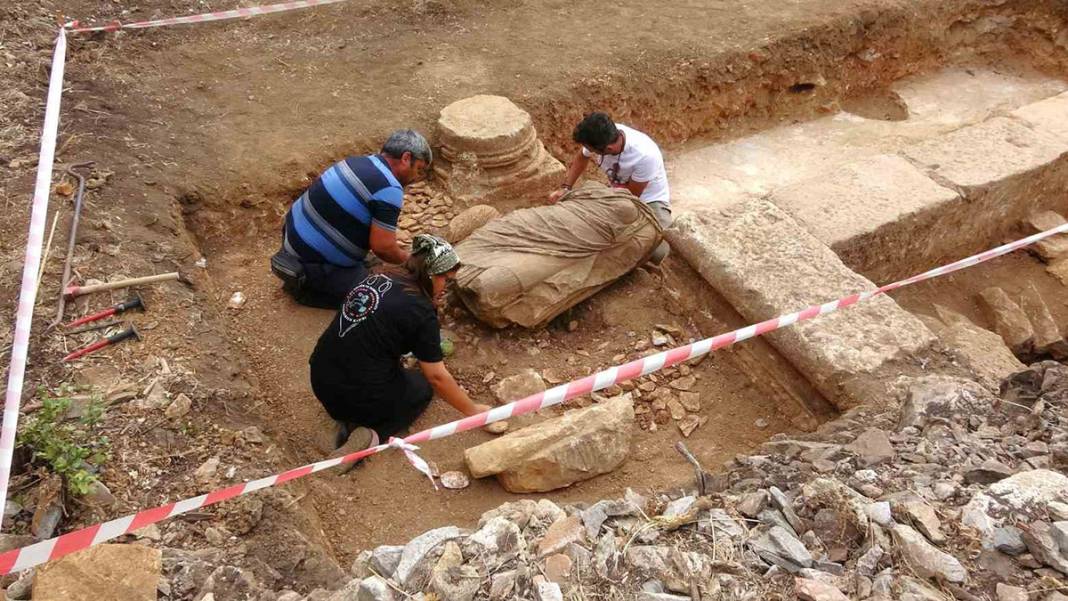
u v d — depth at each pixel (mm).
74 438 3123
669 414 4031
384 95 5871
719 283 4207
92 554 2541
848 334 3793
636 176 5043
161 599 2525
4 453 2742
